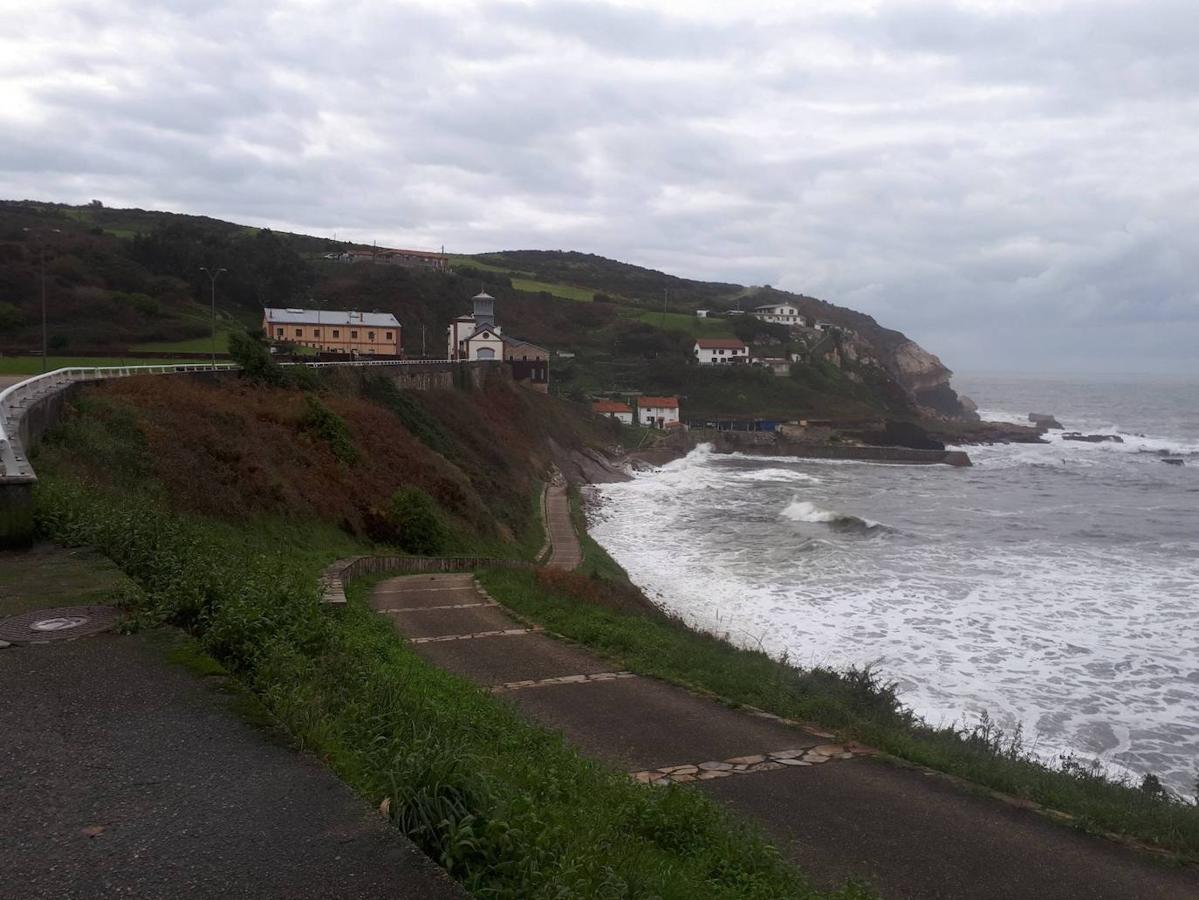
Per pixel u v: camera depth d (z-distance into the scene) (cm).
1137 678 1973
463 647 1258
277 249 9344
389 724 548
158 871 316
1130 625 2427
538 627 1434
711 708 1001
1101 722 1709
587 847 423
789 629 2400
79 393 2112
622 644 1306
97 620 620
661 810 579
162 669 536
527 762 618
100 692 492
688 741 868
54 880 305
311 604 833
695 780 755
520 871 368
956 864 613
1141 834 703
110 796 373
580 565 3103
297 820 365
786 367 11144
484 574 2003
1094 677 1980
